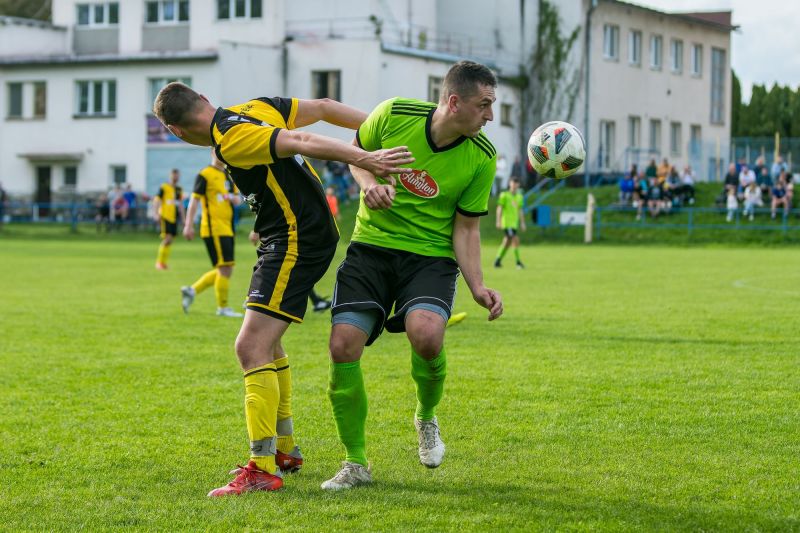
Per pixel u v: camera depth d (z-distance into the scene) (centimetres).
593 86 7225
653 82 7831
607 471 769
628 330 1608
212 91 6531
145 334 1580
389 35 6788
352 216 5738
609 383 1133
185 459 813
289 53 6525
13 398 1057
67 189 6944
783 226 4950
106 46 7138
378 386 1123
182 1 6931
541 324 1692
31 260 3625
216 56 6444
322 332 1616
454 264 777
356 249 772
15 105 7106
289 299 742
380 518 654
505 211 3291
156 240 5381
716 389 1096
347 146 705
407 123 755
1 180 7156
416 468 784
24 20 7156
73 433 899
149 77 6731
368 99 6366
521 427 915
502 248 3319
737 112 10675
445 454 823
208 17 6838
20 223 6325
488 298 764
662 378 1163
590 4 7162
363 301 745
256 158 716
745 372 1205
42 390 1103
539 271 3138
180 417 967
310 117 787
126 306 2020
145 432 905
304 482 751
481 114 730
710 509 670
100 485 738
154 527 638
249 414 728
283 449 777
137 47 7038
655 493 710
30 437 884
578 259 3841
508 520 646
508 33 7381
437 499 697
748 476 752
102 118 6856
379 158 699
